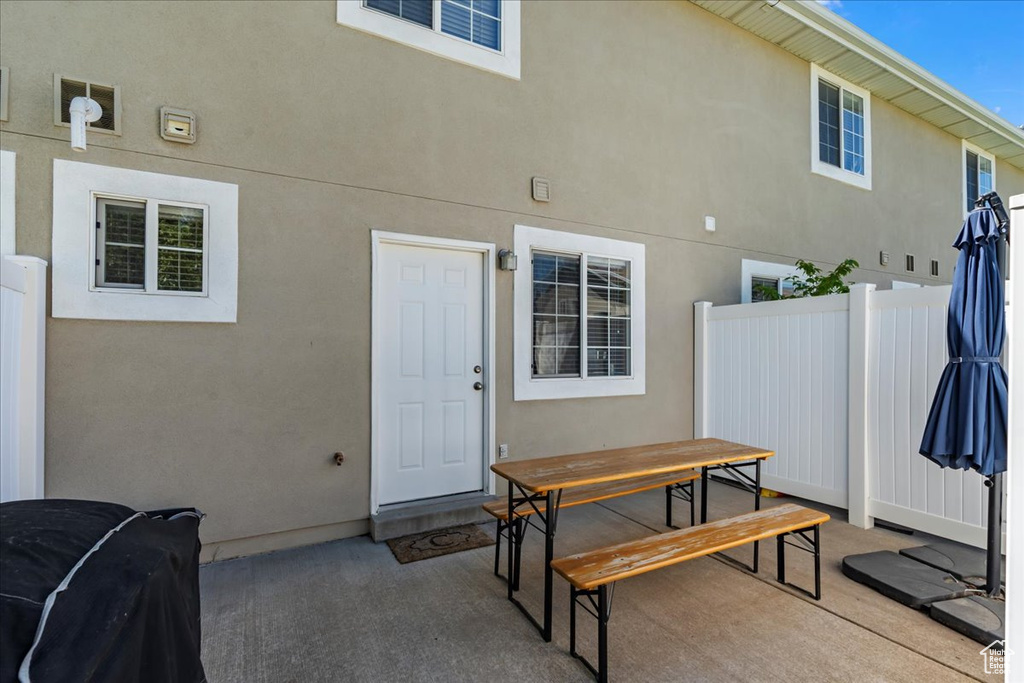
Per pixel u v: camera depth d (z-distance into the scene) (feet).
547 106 15.11
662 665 7.23
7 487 8.32
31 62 9.34
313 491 11.62
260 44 11.17
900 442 12.16
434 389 13.46
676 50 17.99
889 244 25.29
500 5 14.35
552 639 7.93
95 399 9.68
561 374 15.52
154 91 10.21
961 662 7.26
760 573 10.27
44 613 3.32
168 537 5.10
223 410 10.73
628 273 16.90
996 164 32.12
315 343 11.68
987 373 8.73
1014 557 5.54
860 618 8.50
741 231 19.71
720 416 17.31
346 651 7.59
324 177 11.82
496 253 14.19
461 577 10.06
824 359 14.03
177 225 10.48
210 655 7.46
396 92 12.71
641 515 13.99
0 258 7.89
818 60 21.90
